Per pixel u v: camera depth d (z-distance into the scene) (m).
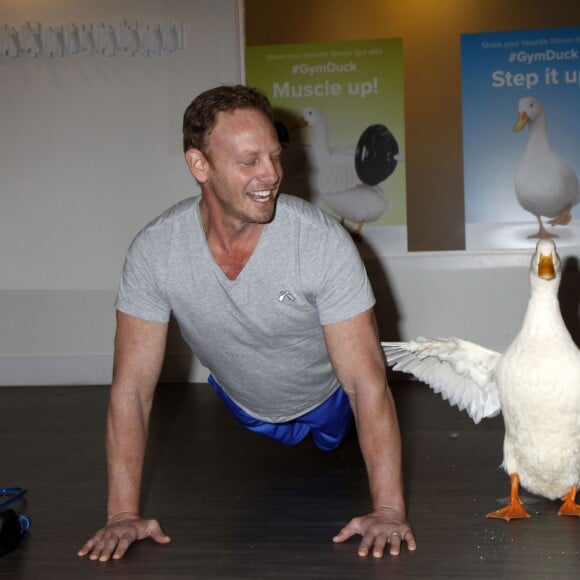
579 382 2.38
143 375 2.28
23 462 3.59
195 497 2.94
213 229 2.14
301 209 2.15
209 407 4.86
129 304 2.25
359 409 2.21
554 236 5.74
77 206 5.97
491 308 5.79
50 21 5.86
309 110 5.79
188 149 2.07
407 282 5.84
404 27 7.88
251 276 2.15
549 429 2.43
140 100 5.88
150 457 3.61
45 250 6.00
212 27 5.82
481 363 2.68
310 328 2.29
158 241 2.20
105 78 5.89
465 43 5.77
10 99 5.94
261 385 2.51
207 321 2.25
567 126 5.70
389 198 5.80
